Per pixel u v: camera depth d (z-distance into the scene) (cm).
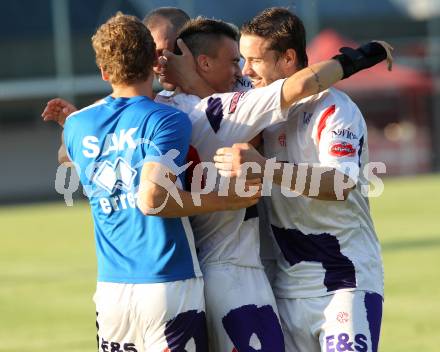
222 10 11756
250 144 1516
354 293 1504
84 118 1482
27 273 4025
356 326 1484
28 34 11569
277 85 1459
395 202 6562
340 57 1463
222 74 1565
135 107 1449
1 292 3556
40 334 2769
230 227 1523
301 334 1548
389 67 1505
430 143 11256
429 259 3894
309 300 1532
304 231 1536
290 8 1622
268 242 1606
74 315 3056
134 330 1460
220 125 1505
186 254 1451
